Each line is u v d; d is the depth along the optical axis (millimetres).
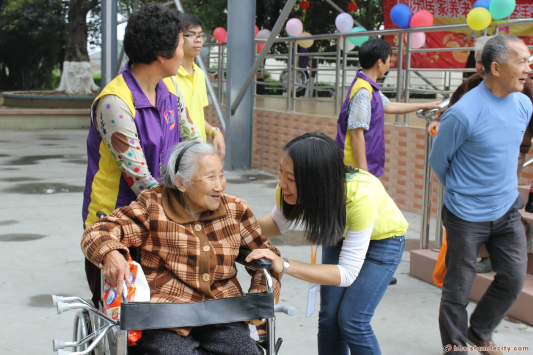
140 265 2518
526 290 4031
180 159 2523
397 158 7531
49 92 19328
